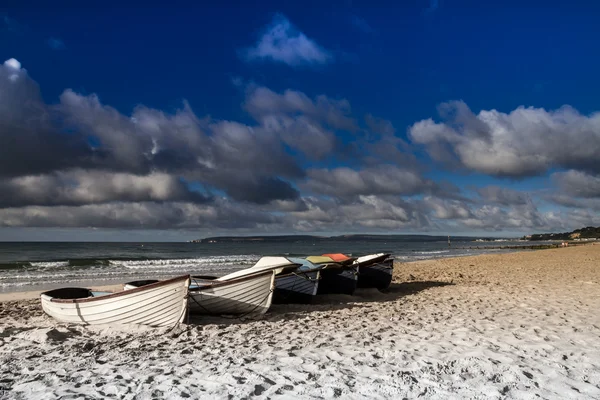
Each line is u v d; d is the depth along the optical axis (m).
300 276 12.16
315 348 7.00
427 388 4.96
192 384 5.14
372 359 6.27
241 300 10.03
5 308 12.34
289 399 4.62
